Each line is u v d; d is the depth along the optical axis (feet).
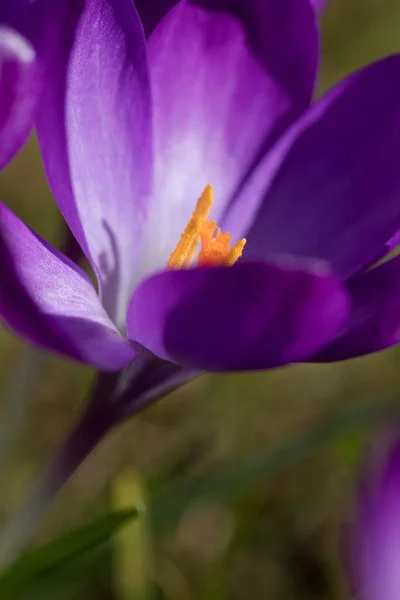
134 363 0.79
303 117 0.82
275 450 1.02
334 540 1.11
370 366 1.32
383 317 0.74
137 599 0.93
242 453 1.20
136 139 0.80
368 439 0.93
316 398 1.28
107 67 0.78
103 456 1.13
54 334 0.71
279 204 0.83
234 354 0.73
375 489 0.81
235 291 0.71
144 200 0.81
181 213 0.83
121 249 0.80
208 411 1.21
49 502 0.82
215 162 0.83
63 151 0.76
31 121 0.70
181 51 0.81
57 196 0.76
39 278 0.74
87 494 1.10
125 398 0.80
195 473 1.16
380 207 0.81
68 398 1.19
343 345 0.74
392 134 0.81
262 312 0.71
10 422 0.94
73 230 0.77
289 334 0.72
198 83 0.82
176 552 1.08
